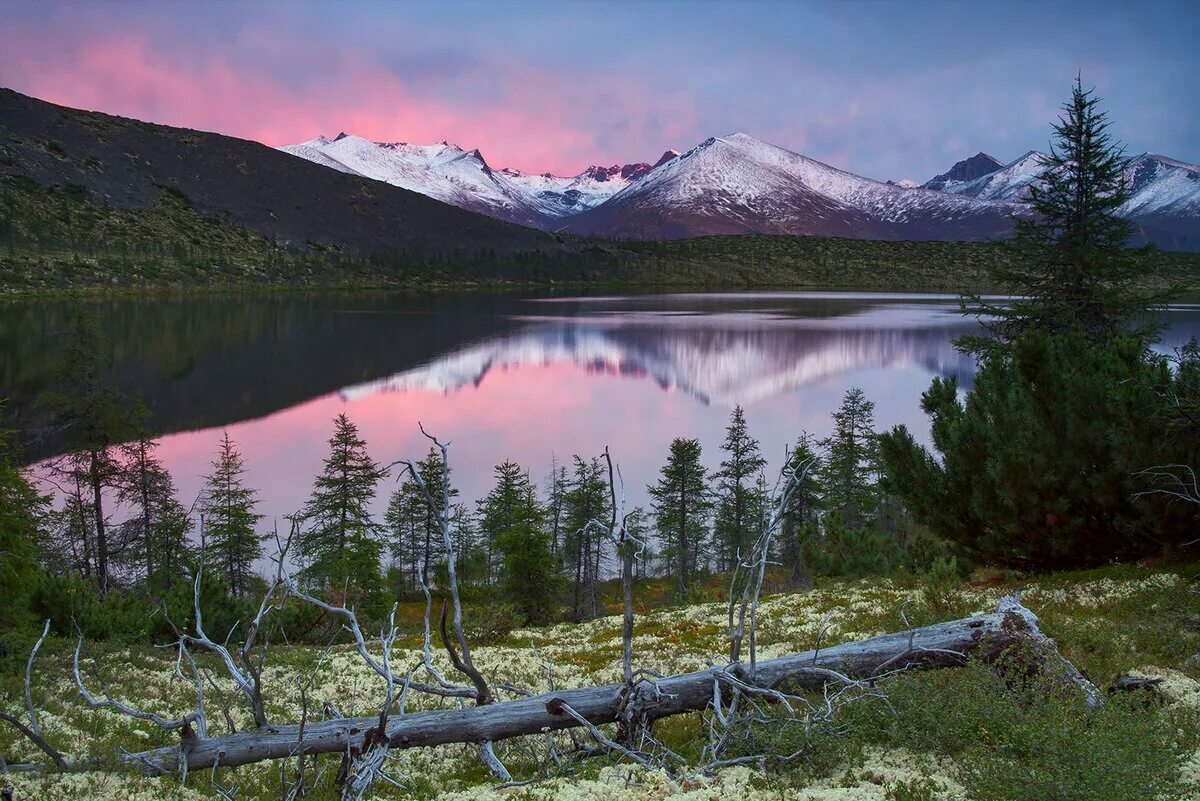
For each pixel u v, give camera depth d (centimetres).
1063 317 2647
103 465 4362
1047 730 601
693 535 5266
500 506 5131
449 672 1420
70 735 931
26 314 15038
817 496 5100
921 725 697
